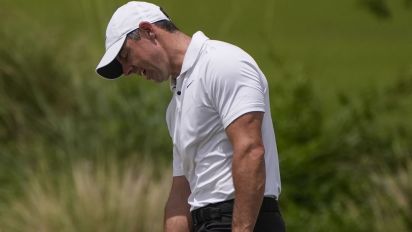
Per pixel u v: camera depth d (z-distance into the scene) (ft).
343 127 98.84
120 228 81.76
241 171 47.62
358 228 89.25
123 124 98.84
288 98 99.09
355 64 173.06
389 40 199.62
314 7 223.10
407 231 88.17
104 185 84.02
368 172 95.45
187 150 50.01
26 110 101.40
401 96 103.76
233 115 47.91
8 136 100.48
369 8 113.09
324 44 191.83
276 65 106.63
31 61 103.24
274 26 200.95
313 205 93.66
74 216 82.23
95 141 97.14
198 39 49.62
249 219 47.67
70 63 104.99
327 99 106.01
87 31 108.99
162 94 102.27
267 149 49.75
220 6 163.43
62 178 89.71
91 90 102.83
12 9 107.14
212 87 48.49
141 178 85.66
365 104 100.73
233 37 170.30
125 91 102.68
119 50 49.60
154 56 49.75
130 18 49.75
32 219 82.79
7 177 93.45
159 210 82.69
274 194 49.96
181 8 156.76
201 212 50.03
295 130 97.14
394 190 89.66
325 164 95.91
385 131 100.07
